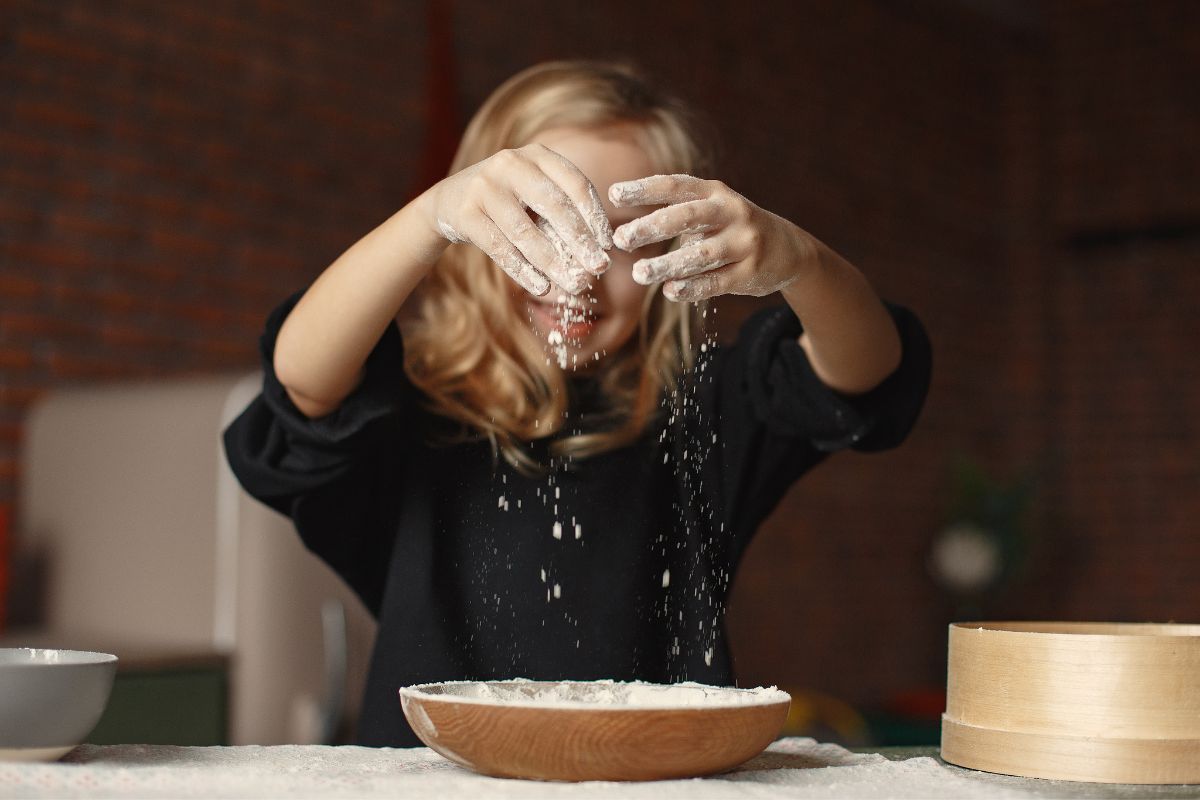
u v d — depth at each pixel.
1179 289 5.09
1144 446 5.09
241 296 2.87
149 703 1.82
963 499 4.66
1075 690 0.75
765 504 1.29
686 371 1.32
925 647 4.77
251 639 1.95
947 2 5.00
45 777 0.64
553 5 3.66
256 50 2.94
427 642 1.17
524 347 1.26
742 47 4.23
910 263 4.84
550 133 1.27
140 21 2.72
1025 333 5.24
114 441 2.16
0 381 2.46
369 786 0.64
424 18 3.33
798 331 1.22
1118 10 5.20
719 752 0.66
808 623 4.32
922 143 4.93
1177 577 4.98
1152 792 0.70
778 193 4.30
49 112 2.56
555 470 1.25
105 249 2.63
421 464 1.24
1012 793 0.67
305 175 3.03
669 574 1.22
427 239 0.93
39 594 2.27
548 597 1.19
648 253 1.17
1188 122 5.04
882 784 0.69
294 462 1.06
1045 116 5.31
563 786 0.64
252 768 0.71
